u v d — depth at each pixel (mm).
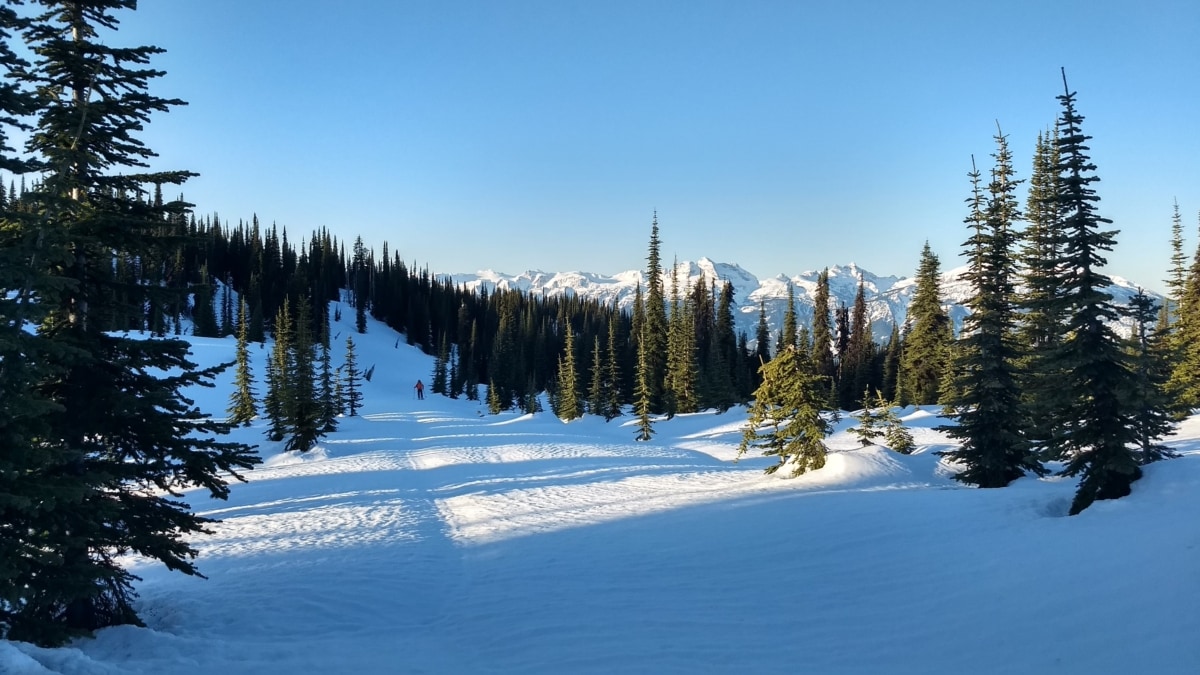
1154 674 5785
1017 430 19219
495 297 160375
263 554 15062
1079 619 7105
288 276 127812
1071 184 14789
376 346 125500
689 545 13430
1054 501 13297
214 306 109875
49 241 7324
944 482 21172
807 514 14992
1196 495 10016
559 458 36000
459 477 29547
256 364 84875
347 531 17516
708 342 71500
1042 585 8258
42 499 6746
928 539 11492
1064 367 13828
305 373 42438
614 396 63156
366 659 7836
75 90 8867
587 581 11367
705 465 31969
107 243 8539
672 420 54688
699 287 78188
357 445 45531
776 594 9758
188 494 27047
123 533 8898
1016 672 6352
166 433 8961
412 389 107312
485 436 50500
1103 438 13172
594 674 7133
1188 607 6656
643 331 63188
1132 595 7293
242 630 9539
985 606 8047
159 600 11242
